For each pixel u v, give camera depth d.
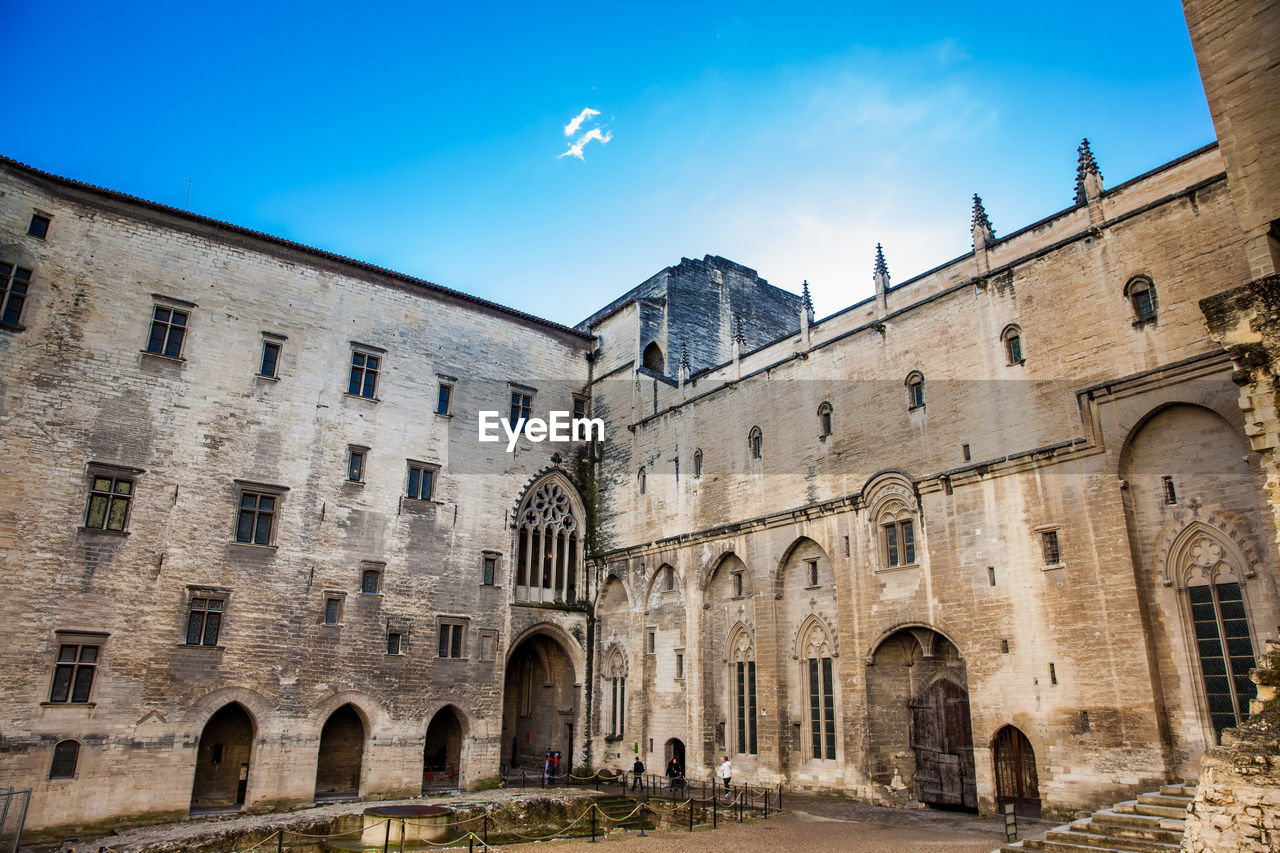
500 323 49.59
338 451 41.41
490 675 43.47
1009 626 28.48
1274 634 22.83
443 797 38.19
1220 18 20.61
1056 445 28.28
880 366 35.31
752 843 25.73
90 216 37.22
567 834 31.92
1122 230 28.09
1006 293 31.22
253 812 35.16
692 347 52.81
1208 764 15.02
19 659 31.78
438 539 43.47
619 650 46.44
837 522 35.47
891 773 32.41
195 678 35.19
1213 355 24.72
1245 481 24.02
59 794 31.41
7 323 34.19
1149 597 25.55
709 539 41.66
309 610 38.69
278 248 42.12
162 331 38.12
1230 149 19.95
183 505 36.62
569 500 49.84
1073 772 25.89
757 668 37.78
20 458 33.38
